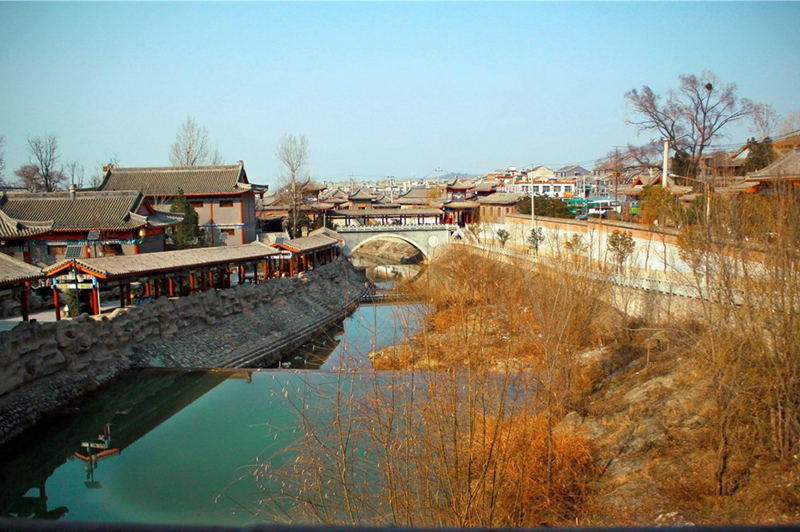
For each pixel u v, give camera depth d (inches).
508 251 2288.4
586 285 1224.2
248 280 2145.7
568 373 916.0
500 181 5615.2
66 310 1557.6
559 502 659.4
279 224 3629.4
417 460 536.4
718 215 801.6
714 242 805.2
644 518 636.7
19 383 1018.1
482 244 2500.0
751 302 716.0
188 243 2267.5
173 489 788.6
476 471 572.7
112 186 2733.8
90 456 919.7
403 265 3627.0
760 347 695.7
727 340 716.7
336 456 560.4
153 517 719.7
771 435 697.0
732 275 794.2
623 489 697.6
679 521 622.5
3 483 840.9
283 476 708.0
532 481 628.4
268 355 1601.9
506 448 578.6
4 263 1156.5
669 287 1163.3
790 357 671.8
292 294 2068.2
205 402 1119.0
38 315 1557.6
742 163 1907.0
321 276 2413.9
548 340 817.5
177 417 1053.8
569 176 6594.5
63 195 2042.3
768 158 1765.5
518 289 1291.8
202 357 1435.8
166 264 1536.7
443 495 542.3
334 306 2192.4
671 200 1647.4
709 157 2496.3
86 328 1208.8
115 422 1044.5
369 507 556.4
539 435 708.7
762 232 773.3
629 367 1097.4
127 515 739.4
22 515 768.9
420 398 604.1
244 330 1669.5
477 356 621.0
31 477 862.5
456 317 876.6
